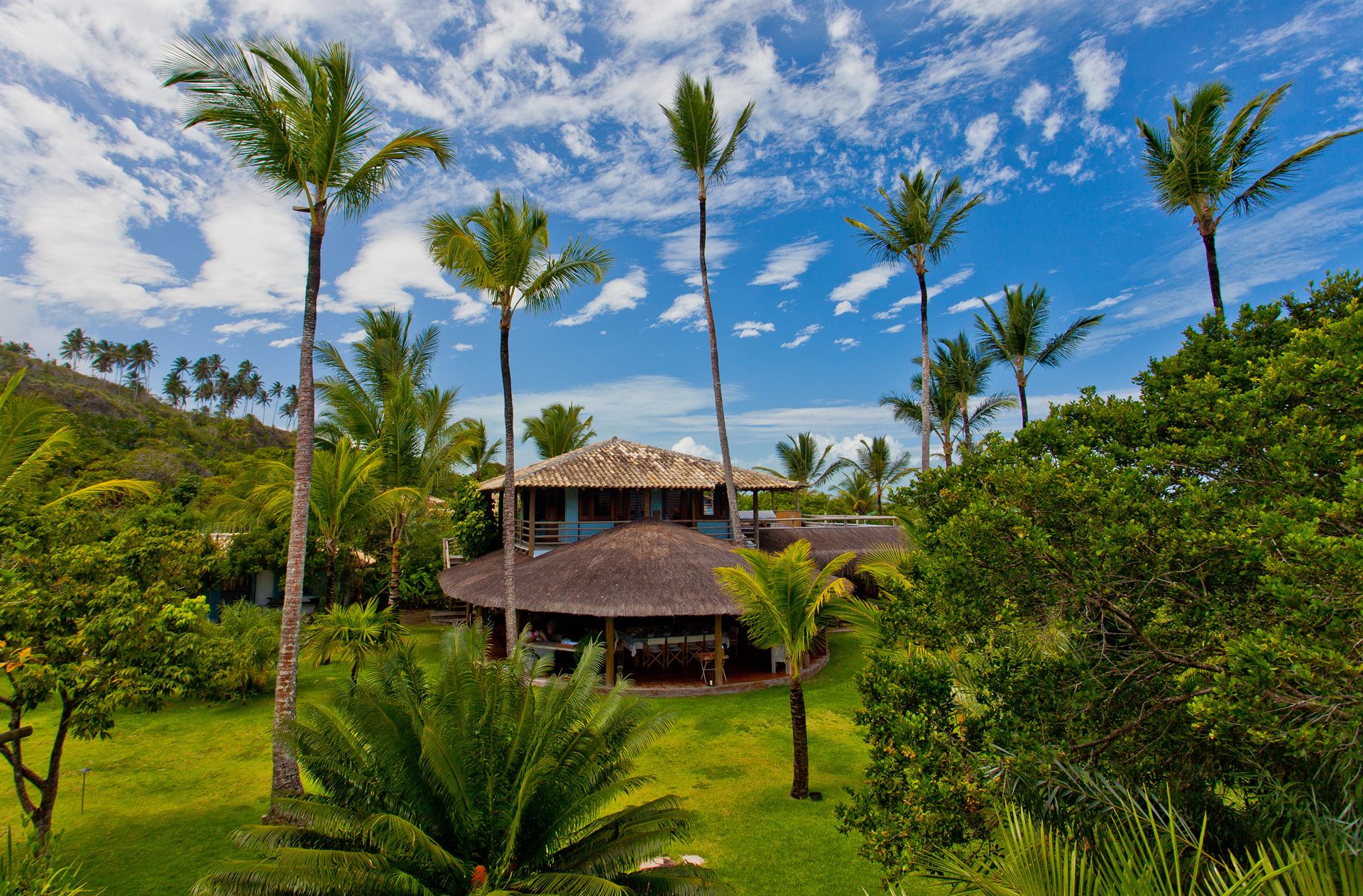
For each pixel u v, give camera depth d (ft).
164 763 39.24
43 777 36.68
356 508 70.69
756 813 32.86
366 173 34.14
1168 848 14.94
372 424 79.92
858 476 158.71
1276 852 12.92
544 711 25.17
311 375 33.55
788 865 28.09
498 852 22.26
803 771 34.58
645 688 54.24
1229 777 16.53
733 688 55.01
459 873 20.39
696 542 65.26
